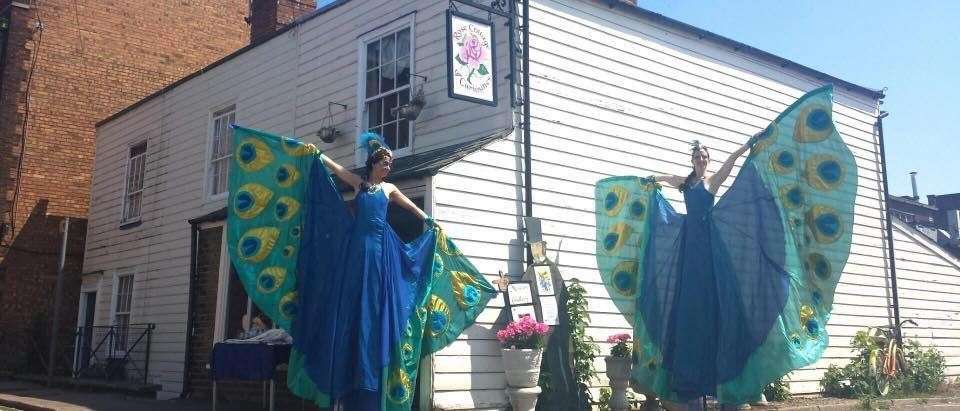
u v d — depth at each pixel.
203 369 11.39
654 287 5.82
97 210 16.41
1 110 16.12
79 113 17.25
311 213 5.86
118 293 15.22
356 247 5.54
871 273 13.06
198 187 13.65
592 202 9.64
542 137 9.29
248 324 10.38
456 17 8.76
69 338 16.11
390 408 5.55
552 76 9.56
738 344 5.16
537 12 9.57
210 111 13.83
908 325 13.53
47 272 16.19
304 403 9.13
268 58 12.78
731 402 5.09
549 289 8.69
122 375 13.91
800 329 5.18
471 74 8.75
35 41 16.80
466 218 8.37
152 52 18.61
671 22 10.98
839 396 11.60
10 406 10.34
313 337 5.57
